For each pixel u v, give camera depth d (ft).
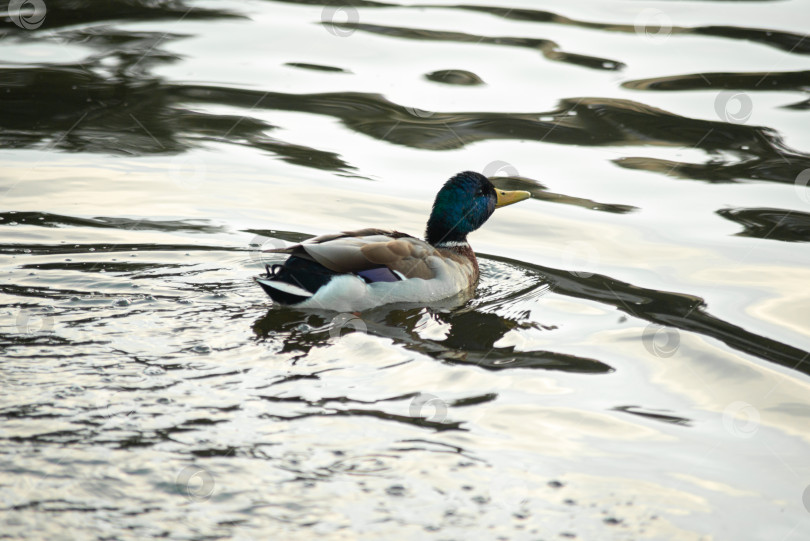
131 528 21.61
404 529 22.27
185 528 21.76
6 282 36.47
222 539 21.45
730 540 22.99
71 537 21.11
